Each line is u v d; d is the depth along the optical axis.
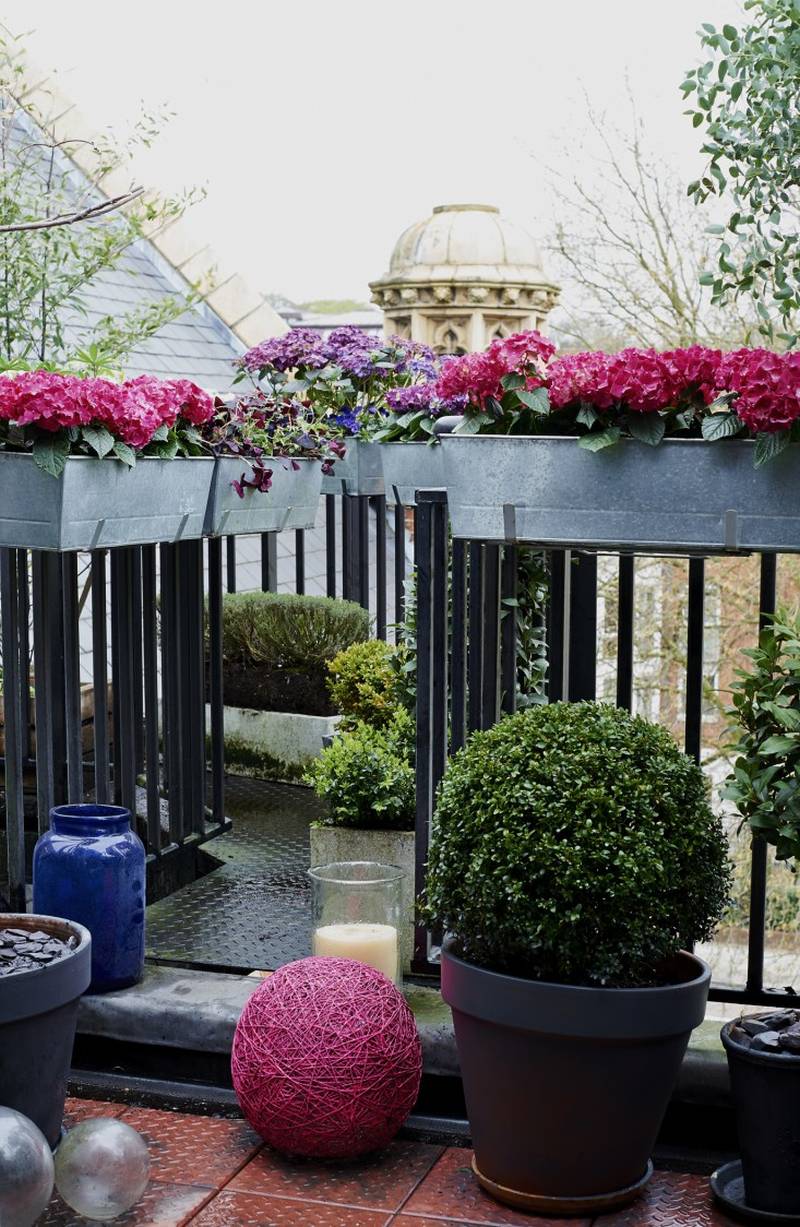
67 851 2.79
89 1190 2.20
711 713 10.04
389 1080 2.41
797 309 2.65
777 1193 2.24
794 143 2.44
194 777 3.71
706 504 2.35
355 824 3.16
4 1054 2.31
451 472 2.50
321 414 4.91
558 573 2.86
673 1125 2.58
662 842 2.22
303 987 2.45
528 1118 2.24
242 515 3.45
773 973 9.56
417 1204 2.32
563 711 2.40
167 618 3.58
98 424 2.80
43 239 4.92
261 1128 2.45
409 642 3.47
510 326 7.92
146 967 2.99
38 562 2.97
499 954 2.29
